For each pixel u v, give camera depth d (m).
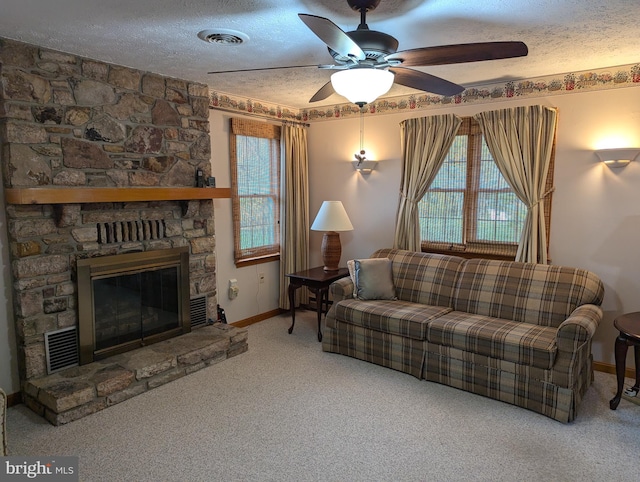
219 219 4.48
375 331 3.71
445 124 4.14
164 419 2.87
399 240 4.48
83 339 3.24
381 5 2.20
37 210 2.98
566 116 3.66
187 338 3.83
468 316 3.57
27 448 2.53
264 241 4.99
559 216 3.75
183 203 3.86
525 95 3.83
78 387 2.89
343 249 5.14
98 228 3.32
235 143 4.52
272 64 3.31
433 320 3.44
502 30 2.59
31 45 2.86
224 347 3.83
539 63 3.33
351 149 4.95
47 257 3.04
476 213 4.14
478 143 4.07
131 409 2.99
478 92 4.06
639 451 2.53
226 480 2.27
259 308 5.00
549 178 3.74
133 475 2.30
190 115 3.92
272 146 4.98
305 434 2.70
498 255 4.05
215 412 2.96
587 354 3.18
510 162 3.82
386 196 4.73
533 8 2.25
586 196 3.62
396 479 2.28
